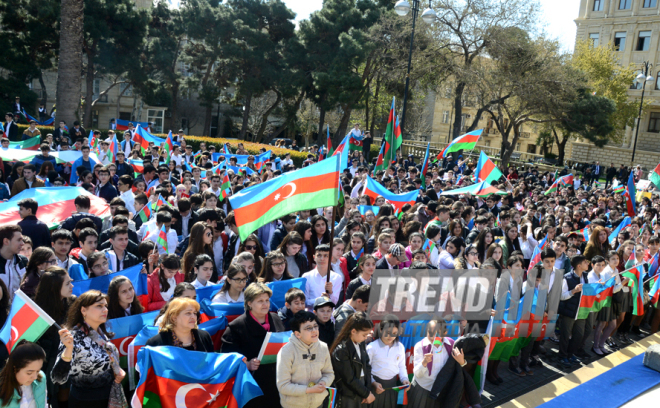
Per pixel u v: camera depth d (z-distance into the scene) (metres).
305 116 48.38
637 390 6.52
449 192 12.41
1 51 32.97
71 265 5.98
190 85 40.69
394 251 6.52
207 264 5.91
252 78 37.38
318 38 37.25
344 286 6.96
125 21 34.56
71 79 19.72
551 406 6.02
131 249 6.88
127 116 48.78
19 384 3.71
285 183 5.46
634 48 54.88
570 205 13.80
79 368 4.14
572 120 35.69
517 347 6.83
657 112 54.25
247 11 37.62
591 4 57.31
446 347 5.23
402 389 5.02
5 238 5.43
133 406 4.05
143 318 5.00
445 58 32.16
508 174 29.52
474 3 30.80
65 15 19.41
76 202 7.55
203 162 16.20
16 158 12.05
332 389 4.30
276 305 6.06
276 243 7.70
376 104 41.28
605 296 7.56
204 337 4.59
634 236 10.02
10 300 5.29
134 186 10.02
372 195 11.59
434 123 62.81
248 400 4.36
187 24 37.69
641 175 38.03
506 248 8.81
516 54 31.34
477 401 5.32
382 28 33.38
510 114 35.25
